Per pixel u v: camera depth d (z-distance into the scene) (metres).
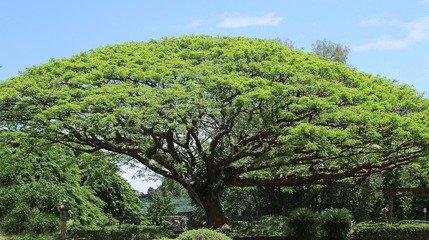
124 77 22.41
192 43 26.11
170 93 20.84
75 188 32.38
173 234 27.64
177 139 25.03
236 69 22.92
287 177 26.42
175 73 22.55
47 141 24.12
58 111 20.22
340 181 27.16
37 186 29.84
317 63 23.98
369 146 22.69
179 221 38.75
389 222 29.28
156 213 41.81
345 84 24.44
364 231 27.48
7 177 29.95
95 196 36.06
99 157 26.00
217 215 25.86
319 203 38.78
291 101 21.67
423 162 24.02
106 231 27.41
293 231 25.75
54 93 21.33
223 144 25.95
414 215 38.69
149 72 21.97
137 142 23.22
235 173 25.66
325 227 25.75
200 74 22.39
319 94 22.38
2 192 29.20
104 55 24.77
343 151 22.64
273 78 22.77
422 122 22.41
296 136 20.61
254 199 40.16
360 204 38.41
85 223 30.92
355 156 24.14
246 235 26.98
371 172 25.94
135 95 21.48
